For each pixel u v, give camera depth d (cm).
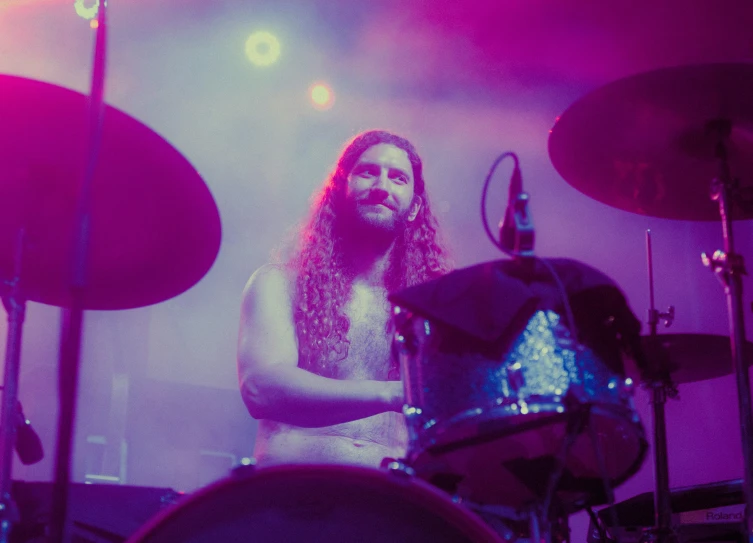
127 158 228
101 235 250
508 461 203
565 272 195
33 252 251
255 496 181
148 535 173
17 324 235
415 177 337
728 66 266
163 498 252
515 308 186
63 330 192
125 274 263
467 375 188
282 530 182
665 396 316
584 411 183
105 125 219
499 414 182
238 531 181
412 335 200
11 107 219
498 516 230
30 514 238
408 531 182
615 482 218
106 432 478
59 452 179
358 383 272
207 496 174
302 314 309
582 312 193
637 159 306
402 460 196
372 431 291
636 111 285
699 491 320
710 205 321
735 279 277
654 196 321
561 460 189
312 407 271
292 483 180
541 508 217
